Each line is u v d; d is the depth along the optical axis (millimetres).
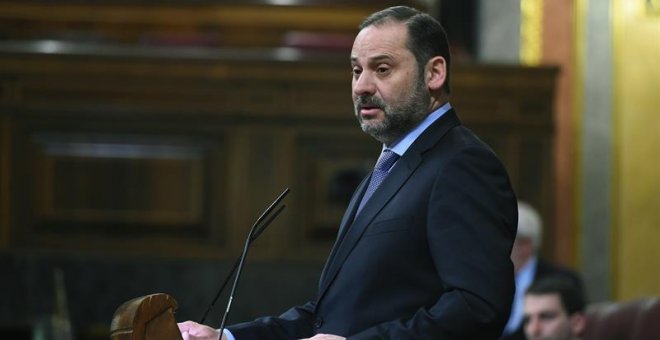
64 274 22250
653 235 26250
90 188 22562
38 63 22609
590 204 26344
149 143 22703
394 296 9047
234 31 28656
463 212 8891
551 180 23219
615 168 26406
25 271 22234
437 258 8852
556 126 26516
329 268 9500
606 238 26266
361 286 9109
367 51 9406
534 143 23266
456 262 8727
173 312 8531
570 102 26641
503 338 18672
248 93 22750
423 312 8672
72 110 22609
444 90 9602
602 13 26812
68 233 22422
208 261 22391
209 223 22547
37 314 22172
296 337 9859
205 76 22750
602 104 26609
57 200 22531
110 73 22688
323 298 9422
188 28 28719
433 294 9023
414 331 8578
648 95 26594
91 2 28531
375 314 9023
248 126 22719
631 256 26203
